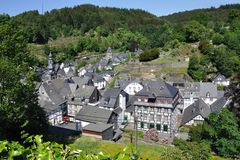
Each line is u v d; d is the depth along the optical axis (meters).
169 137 47.84
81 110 50.16
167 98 49.91
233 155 34.62
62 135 34.88
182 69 82.56
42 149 4.64
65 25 158.00
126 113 57.22
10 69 21.20
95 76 83.69
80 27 160.50
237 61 76.94
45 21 160.00
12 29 23.34
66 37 150.50
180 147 28.58
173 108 50.62
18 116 22.41
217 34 97.62
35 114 26.53
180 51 93.56
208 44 89.25
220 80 73.19
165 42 110.81
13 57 23.11
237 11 120.25
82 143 32.44
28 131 26.42
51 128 38.50
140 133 47.16
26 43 24.22
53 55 118.94
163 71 83.00
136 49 120.62
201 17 128.88
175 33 108.19
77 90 62.00
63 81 64.88
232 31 100.31
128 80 72.69
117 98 56.78
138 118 52.22
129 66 89.94
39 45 135.50
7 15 24.83
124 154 4.43
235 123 35.53
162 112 50.22
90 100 59.91
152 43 118.12
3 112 20.86
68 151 4.86
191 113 53.50
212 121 37.66
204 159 27.38
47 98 55.75
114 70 90.62
